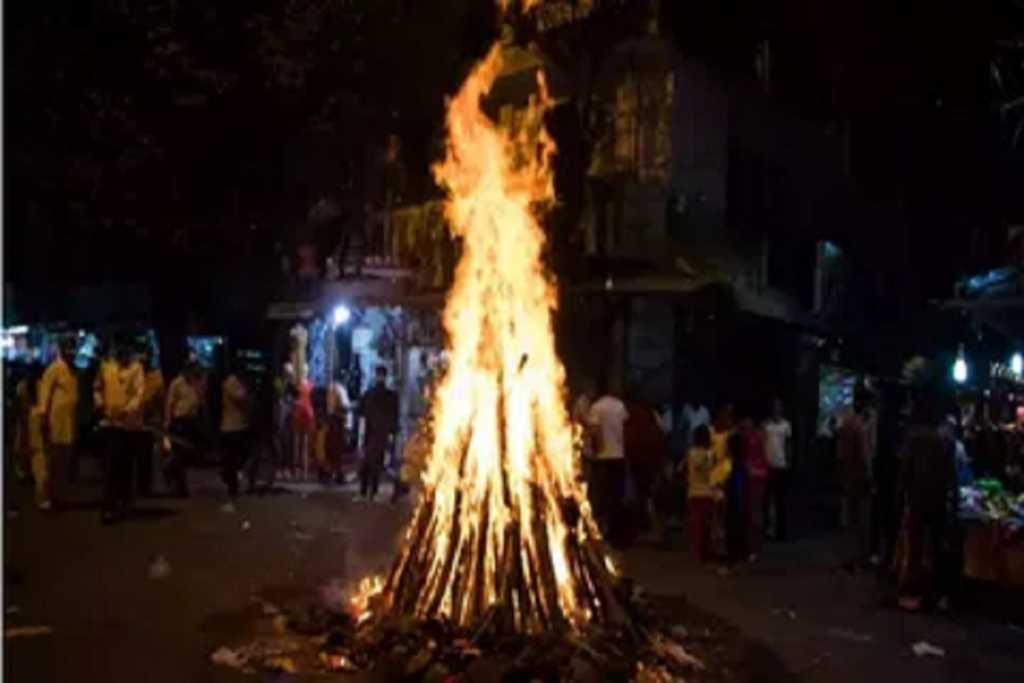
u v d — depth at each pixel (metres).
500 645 8.42
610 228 21.14
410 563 9.53
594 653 8.33
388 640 8.65
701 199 21.36
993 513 12.43
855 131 27.30
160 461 23.16
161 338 28.34
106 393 15.69
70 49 24.78
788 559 14.78
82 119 24.94
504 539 9.13
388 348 24.64
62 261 31.06
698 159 21.44
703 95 21.59
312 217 26.94
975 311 17.05
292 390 24.34
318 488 21.00
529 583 8.97
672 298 20.30
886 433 13.72
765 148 23.47
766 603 11.79
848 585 12.94
